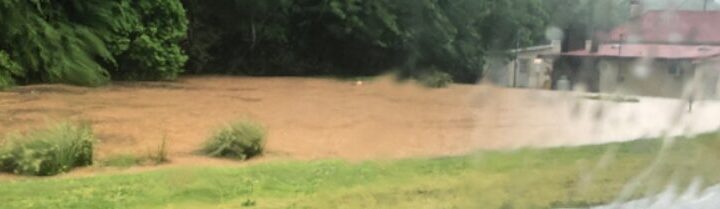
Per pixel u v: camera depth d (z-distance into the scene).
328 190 7.16
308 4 31.56
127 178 7.97
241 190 7.32
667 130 4.98
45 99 17.39
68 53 22.34
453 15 31.42
